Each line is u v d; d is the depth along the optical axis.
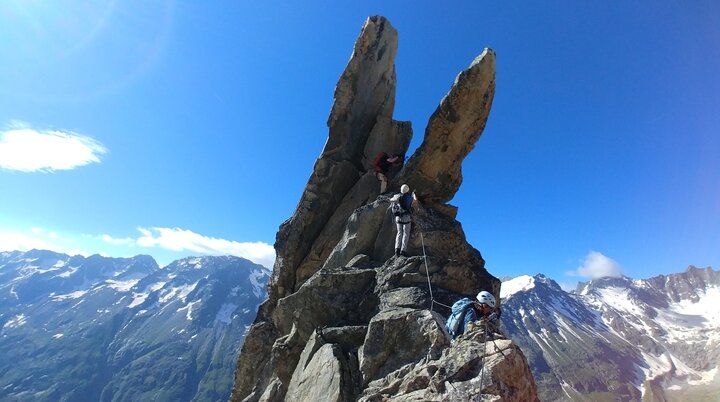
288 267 28.30
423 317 15.27
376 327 15.62
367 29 28.67
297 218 28.08
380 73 29.31
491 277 20.80
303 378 16.89
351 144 29.11
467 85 23.17
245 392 27.91
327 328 18.22
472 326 13.13
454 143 24.66
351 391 14.81
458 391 11.19
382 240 22.97
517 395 11.12
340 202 28.30
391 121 29.75
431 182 25.31
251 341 28.72
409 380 12.93
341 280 20.61
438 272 19.39
